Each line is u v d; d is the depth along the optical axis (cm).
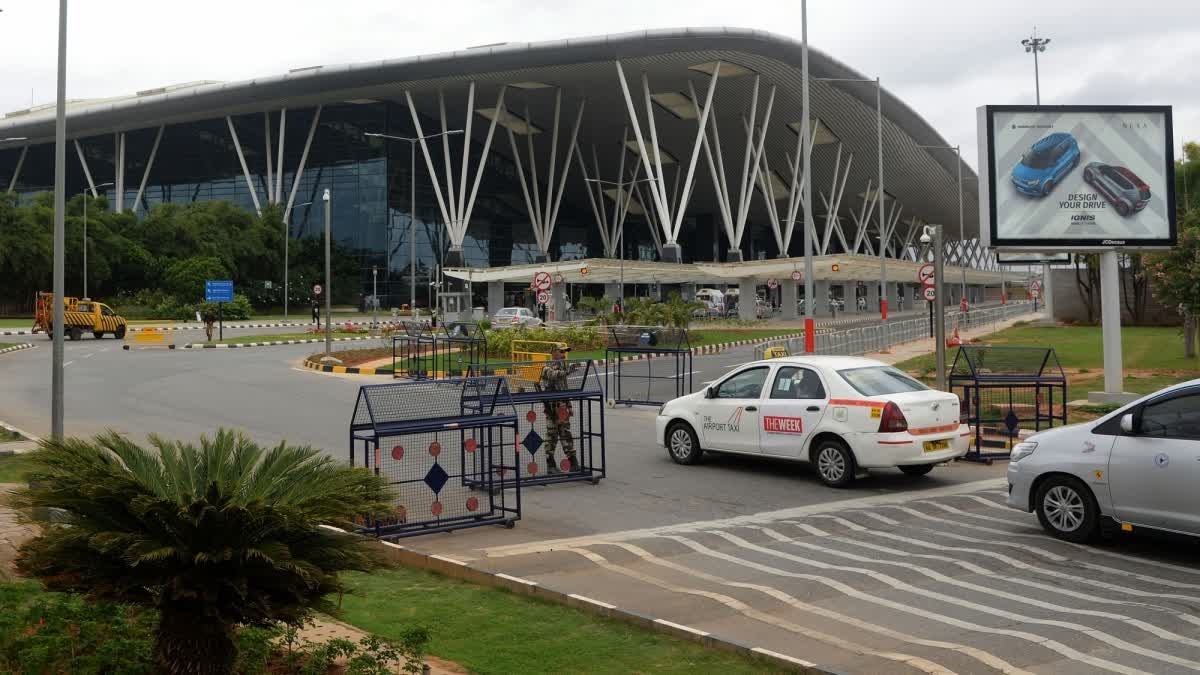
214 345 4412
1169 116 2014
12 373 2958
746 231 13562
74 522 511
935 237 1761
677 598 751
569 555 882
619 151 9688
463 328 3847
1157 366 2762
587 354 3534
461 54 7100
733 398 1363
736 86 7750
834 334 3309
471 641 642
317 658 559
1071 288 5303
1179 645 640
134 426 1791
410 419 988
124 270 7600
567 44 6831
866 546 934
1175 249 2719
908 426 1205
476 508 1027
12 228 6806
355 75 7375
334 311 8375
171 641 512
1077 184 2000
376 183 8306
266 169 8850
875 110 8306
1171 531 873
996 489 1229
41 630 584
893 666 592
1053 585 797
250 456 589
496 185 9531
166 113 8244
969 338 4381
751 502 1156
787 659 591
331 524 555
